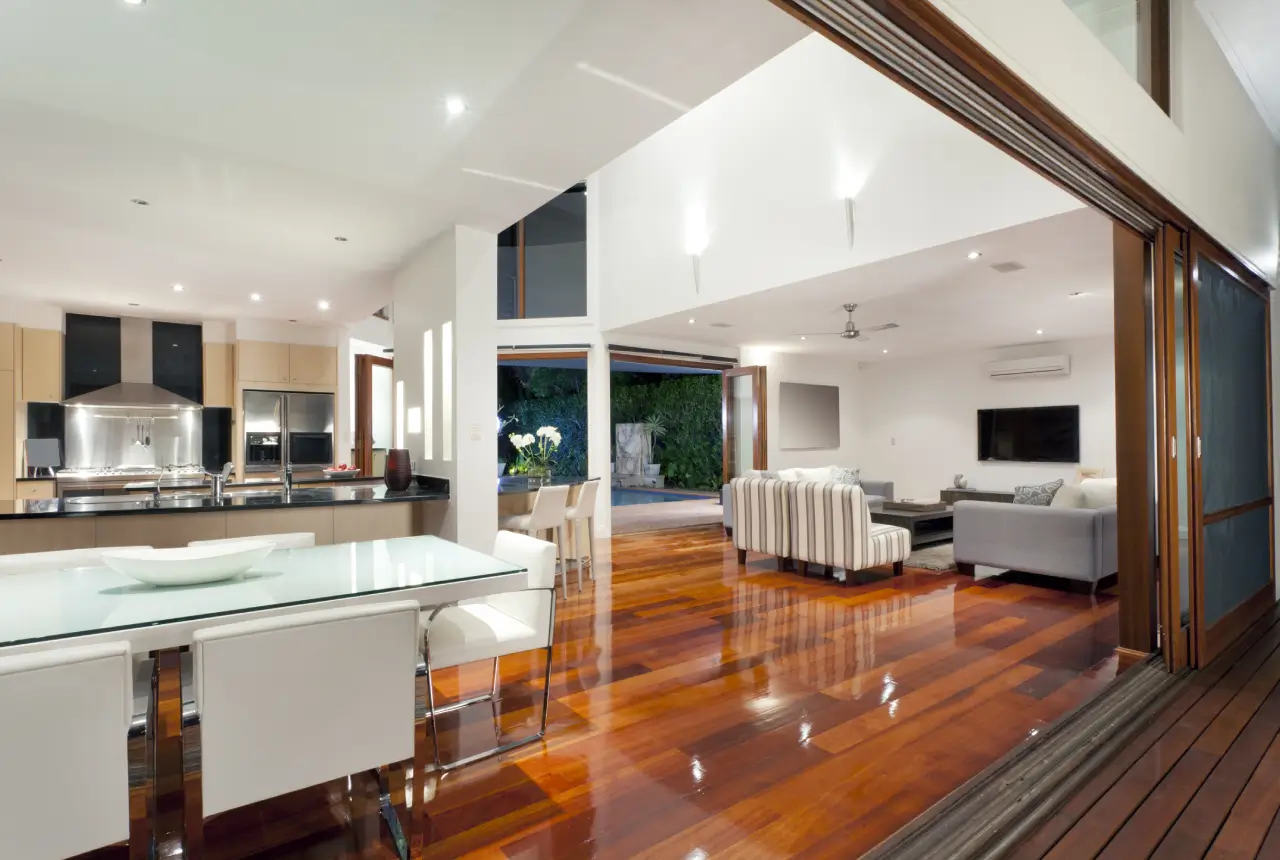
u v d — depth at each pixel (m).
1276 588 4.32
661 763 2.32
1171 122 2.76
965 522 5.36
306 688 1.60
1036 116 1.89
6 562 2.28
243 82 2.56
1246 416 3.81
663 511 10.38
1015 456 8.87
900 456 10.28
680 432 14.43
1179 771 2.22
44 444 5.84
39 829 1.31
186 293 5.91
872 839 1.87
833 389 10.29
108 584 1.99
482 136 3.03
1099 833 1.87
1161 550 3.07
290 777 1.59
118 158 3.20
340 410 7.82
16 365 6.04
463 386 4.21
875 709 2.77
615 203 7.51
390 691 1.74
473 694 2.95
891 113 4.58
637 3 2.13
